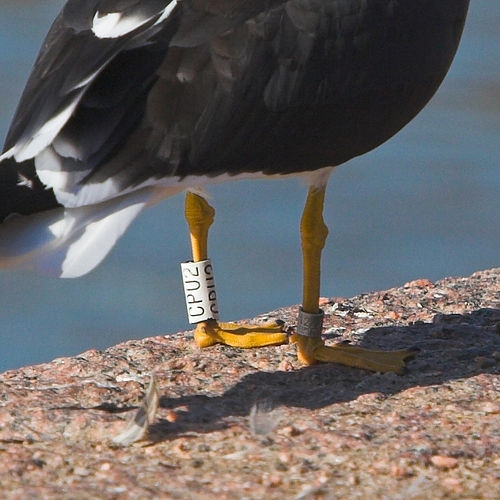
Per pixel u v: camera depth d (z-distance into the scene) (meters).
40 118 9.80
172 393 10.79
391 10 11.07
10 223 9.52
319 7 10.67
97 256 9.48
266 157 10.59
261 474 9.28
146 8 10.23
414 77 11.33
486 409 10.33
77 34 10.33
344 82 10.83
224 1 10.35
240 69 10.23
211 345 12.01
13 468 9.31
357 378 11.21
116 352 11.85
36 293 26.56
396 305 13.16
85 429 9.94
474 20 42.69
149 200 9.86
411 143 34.03
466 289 13.76
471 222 29.72
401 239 28.97
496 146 33.66
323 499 8.92
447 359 11.52
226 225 29.09
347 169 32.44
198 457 9.55
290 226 28.98
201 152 10.05
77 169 9.55
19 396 10.62
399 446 9.65
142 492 8.98
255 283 26.80
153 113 9.84
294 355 11.77
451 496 9.02
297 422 10.11
